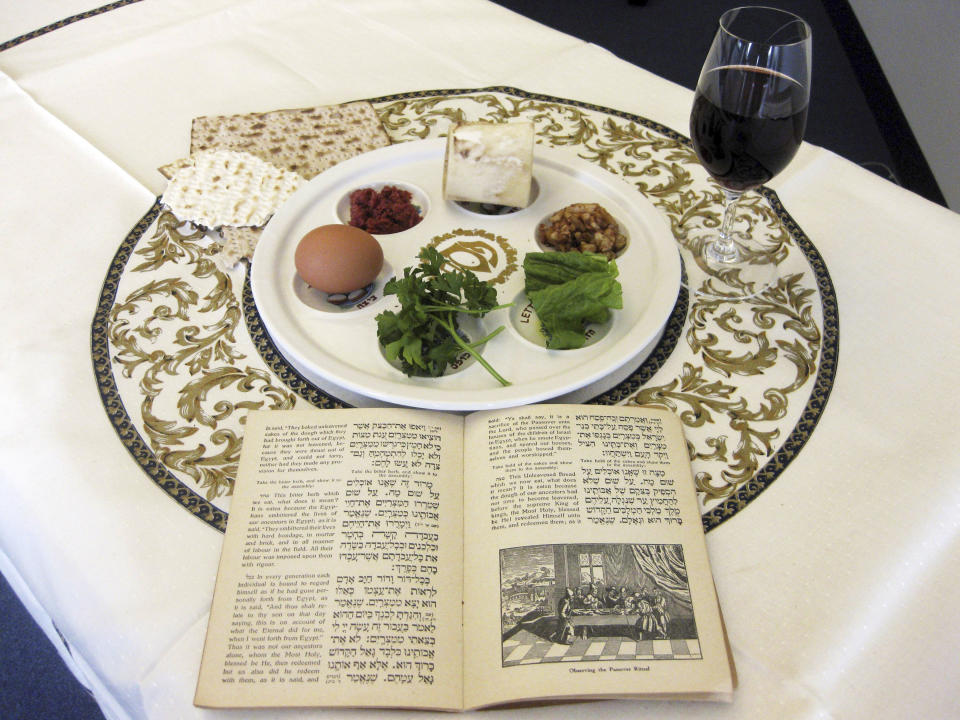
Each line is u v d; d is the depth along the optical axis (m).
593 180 0.87
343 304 0.74
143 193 0.89
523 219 0.83
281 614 0.50
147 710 0.49
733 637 0.50
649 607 0.50
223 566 0.53
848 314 0.73
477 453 0.60
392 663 0.48
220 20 1.19
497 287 0.75
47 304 0.75
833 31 2.60
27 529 0.59
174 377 0.68
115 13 1.21
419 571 0.53
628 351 0.65
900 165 2.13
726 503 0.58
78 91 1.05
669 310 0.69
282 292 0.74
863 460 0.60
